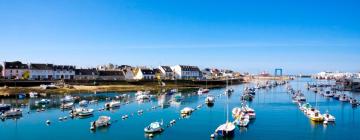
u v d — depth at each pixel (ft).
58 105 352.08
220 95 496.64
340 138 213.87
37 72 610.24
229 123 232.12
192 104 376.48
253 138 210.79
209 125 249.14
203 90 540.93
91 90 508.94
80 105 353.31
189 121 264.93
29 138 209.15
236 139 208.23
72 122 259.19
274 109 337.72
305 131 231.09
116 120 268.62
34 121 262.26
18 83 499.92
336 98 458.91
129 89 555.69
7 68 579.07
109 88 543.39
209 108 342.23
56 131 228.22
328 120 263.08
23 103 365.81
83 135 216.74
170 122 254.68
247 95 448.24
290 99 441.68
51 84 528.63
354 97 484.74
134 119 273.75
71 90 490.49
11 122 258.37
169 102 394.73
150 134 218.38
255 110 330.13
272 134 221.87
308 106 342.85
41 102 368.07
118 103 348.59
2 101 378.94
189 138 209.87
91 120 267.59
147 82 652.48
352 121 269.64
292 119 275.80
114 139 206.90
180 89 609.42
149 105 363.97
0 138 209.05
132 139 207.00
